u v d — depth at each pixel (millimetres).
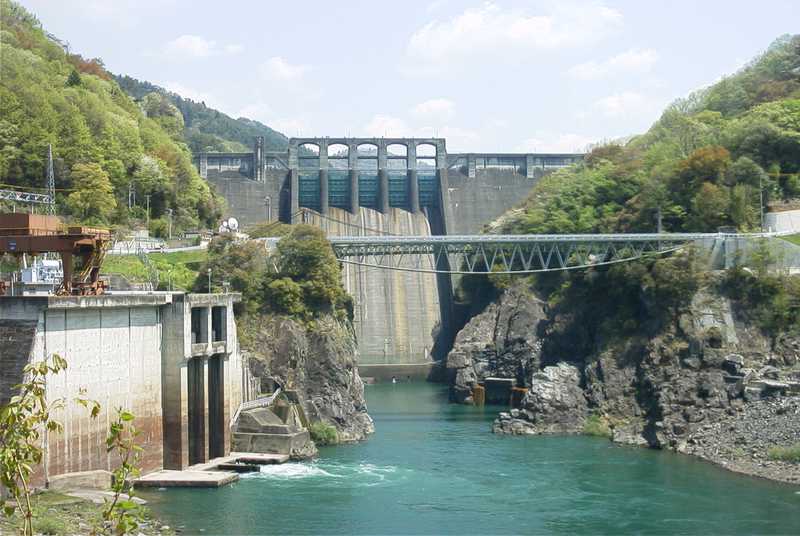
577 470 177000
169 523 133500
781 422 192125
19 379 132000
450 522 138875
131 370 156375
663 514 143875
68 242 149875
